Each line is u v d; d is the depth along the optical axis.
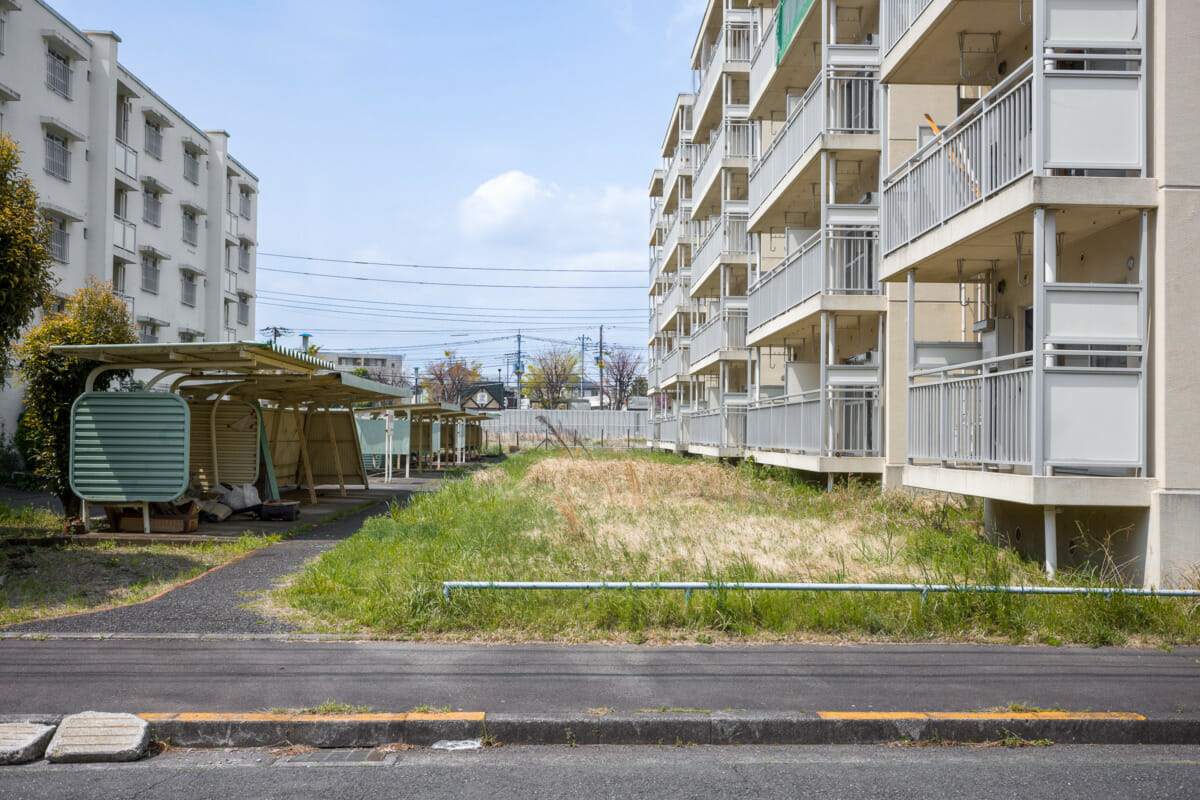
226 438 14.84
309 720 4.83
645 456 36.00
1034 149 8.38
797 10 18.30
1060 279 10.36
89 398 11.48
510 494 16.94
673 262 44.91
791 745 4.89
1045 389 8.27
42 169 27.14
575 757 4.67
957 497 13.85
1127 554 8.40
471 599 7.02
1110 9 8.54
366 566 8.96
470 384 96.31
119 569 9.41
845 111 16.84
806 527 11.95
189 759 4.62
